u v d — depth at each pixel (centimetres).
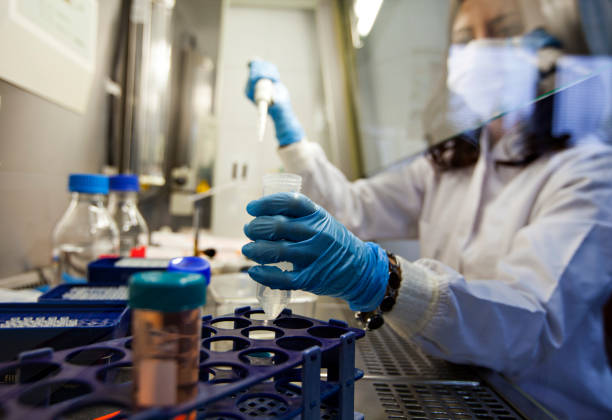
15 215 122
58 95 138
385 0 241
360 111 264
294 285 69
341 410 51
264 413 51
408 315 89
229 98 277
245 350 49
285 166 166
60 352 45
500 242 144
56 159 144
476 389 79
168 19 206
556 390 139
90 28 152
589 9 115
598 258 121
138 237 159
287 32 285
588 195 128
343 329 56
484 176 163
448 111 164
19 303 65
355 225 184
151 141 208
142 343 37
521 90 131
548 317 110
